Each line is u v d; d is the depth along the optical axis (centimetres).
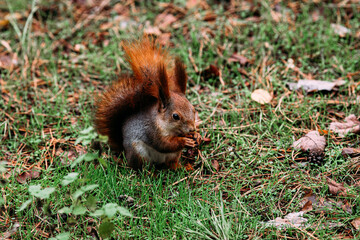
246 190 821
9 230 748
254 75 1164
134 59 846
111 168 875
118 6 1470
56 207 777
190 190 812
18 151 947
